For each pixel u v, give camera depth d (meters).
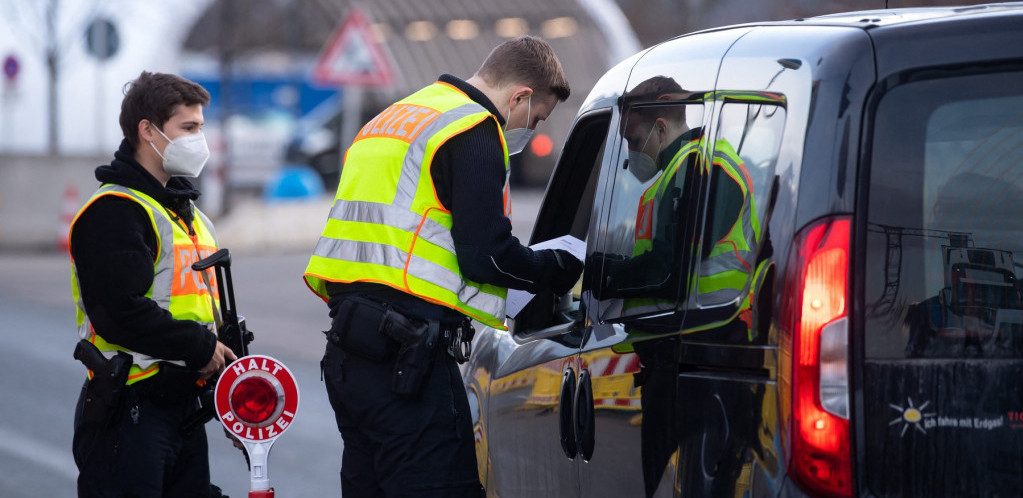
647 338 8.70
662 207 8.93
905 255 7.41
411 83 88.62
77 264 10.87
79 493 11.16
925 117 7.48
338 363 10.27
